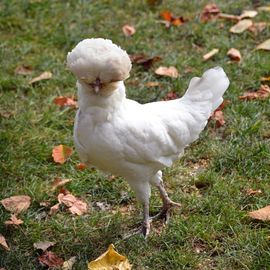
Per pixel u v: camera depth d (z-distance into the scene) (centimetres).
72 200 488
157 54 664
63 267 433
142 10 745
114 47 375
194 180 504
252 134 546
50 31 710
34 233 462
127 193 498
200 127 439
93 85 374
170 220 468
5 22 727
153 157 415
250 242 440
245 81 612
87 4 754
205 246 445
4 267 438
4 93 622
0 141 551
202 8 741
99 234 462
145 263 434
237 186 491
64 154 533
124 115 400
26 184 510
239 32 683
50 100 606
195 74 626
